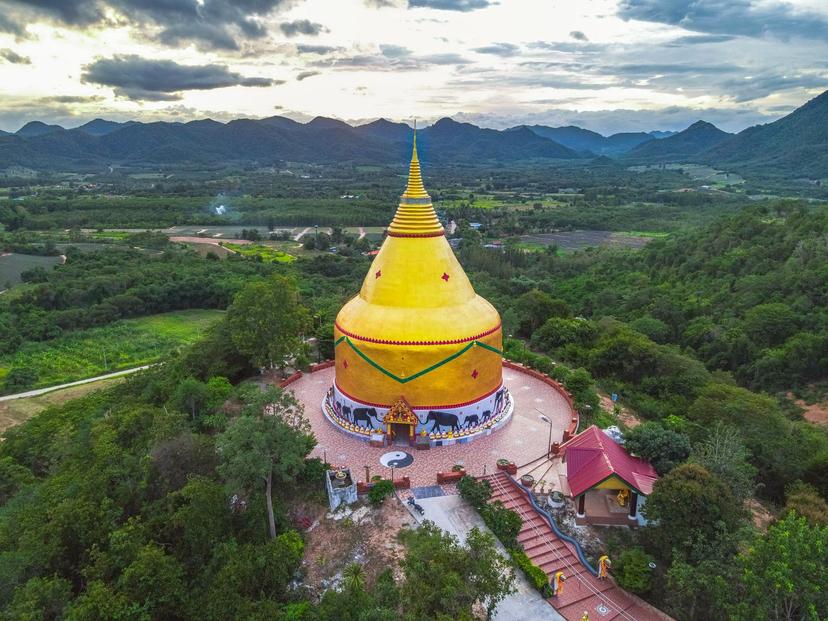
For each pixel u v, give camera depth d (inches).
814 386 3139.8
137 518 1517.0
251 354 2556.6
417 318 1932.8
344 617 1214.9
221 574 1334.9
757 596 1152.2
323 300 4114.2
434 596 1103.6
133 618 1262.3
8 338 4325.8
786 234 4758.9
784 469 1967.3
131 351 4220.0
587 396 2322.8
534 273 6112.2
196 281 5216.5
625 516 1640.0
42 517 1599.4
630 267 5733.3
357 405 2004.2
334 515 1632.6
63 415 2792.8
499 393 2126.0
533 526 1612.9
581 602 1406.3
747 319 3604.8
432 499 1689.2
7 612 1261.1
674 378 2765.7
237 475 1467.8
